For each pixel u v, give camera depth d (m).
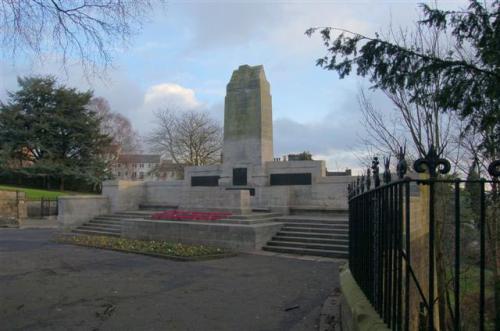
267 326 7.05
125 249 15.92
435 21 6.54
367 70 6.81
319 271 12.03
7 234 24.00
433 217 2.96
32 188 51.91
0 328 6.88
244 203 20.89
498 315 4.74
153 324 7.14
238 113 25.03
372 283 4.50
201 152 53.47
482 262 2.73
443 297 11.91
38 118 51.31
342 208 22.22
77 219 24.80
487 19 6.06
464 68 5.96
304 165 23.42
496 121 6.08
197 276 11.25
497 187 4.44
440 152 12.42
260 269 12.34
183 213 20.47
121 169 79.62
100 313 7.76
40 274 11.50
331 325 6.79
